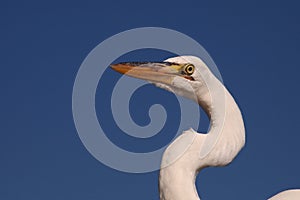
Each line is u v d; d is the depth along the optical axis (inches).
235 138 488.1
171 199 467.8
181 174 470.0
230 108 494.9
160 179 474.6
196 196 467.8
